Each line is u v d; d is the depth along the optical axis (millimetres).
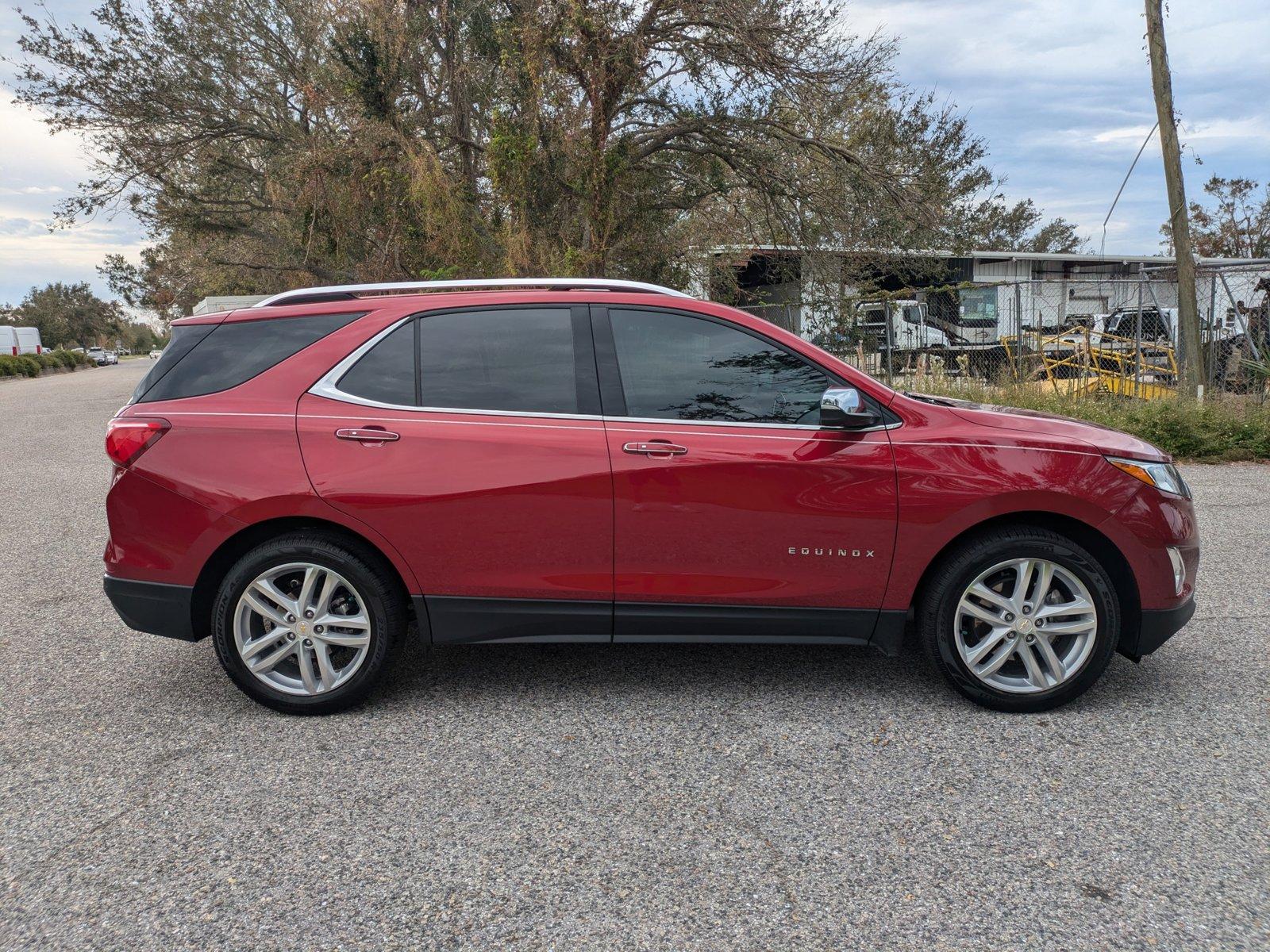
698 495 3375
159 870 2492
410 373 3506
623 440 3393
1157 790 2852
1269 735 3234
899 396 3516
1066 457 3361
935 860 2490
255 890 2393
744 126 15656
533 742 3277
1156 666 3951
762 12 14039
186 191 21859
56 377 55938
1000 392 12266
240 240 24547
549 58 14703
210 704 3672
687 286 17203
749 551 3404
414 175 15773
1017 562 3371
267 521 3482
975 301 22203
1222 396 11352
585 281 3672
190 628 3484
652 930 2209
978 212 20047
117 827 2725
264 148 21750
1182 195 12031
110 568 3510
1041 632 3393
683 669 4020
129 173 20938
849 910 2275
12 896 2377
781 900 2320
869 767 3039
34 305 113438
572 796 2877
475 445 3393
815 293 16844
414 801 2855
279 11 20984
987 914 2250
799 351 3504
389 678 3957
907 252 16781
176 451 3426
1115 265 25516
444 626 3482
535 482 3377
